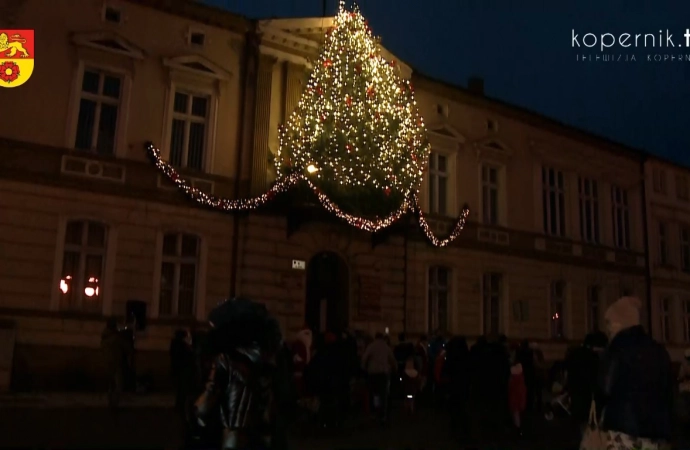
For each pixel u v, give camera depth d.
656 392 5.72
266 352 5.29
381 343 15.55
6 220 17.50
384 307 23.45
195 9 20.92
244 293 20.48
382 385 15.31
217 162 20.89
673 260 35.44
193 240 20.44
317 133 20.94
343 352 13.85
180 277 20.06
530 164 29.25
